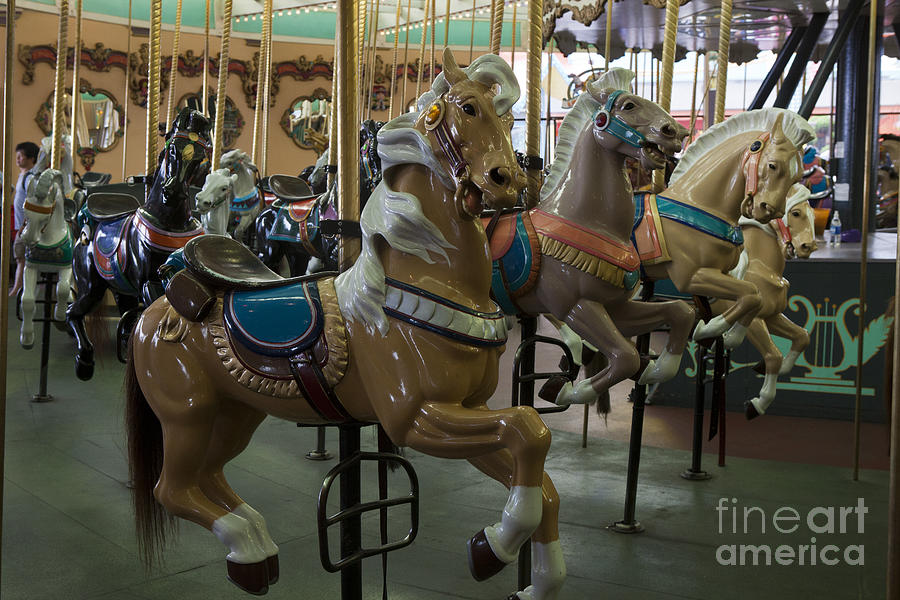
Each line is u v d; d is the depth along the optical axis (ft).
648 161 9.42
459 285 6.13
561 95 55.77
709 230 12.11
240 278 7.20
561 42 29.76
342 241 7.90
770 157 11.77
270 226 20.17
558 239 9.86
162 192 13.67
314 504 12.59
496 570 5.96
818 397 20.65
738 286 11.91
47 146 22.63
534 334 10.84
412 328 6.03
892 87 55.31
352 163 7.89
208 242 7.27
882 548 11.41
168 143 13.69
